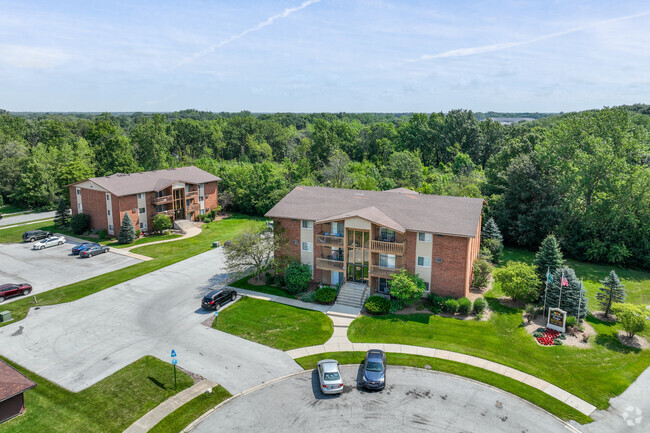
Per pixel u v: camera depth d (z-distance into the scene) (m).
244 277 43.97
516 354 29.00
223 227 68.06
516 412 23.08
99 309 36.47
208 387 25.33
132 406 23.67
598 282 45.00
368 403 23.88
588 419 22.53
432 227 36.41
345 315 35.00
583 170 53.00
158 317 34.88
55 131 124.25
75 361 28.25
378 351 27.34
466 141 116.00
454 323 33.44
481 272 40.59
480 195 65.19
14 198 86.50
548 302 34.94
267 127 146.38
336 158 81.81
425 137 117.00
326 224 40.66
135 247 56.59
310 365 27.81
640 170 50.94
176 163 98.94
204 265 48.44
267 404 23.80
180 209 68.62
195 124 140.62
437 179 79.50
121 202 59.44
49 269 47.75
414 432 21.45
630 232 51.12
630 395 24.61
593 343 30.56
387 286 39.09
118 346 30.22
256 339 31.23
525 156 59.69
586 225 52.41
